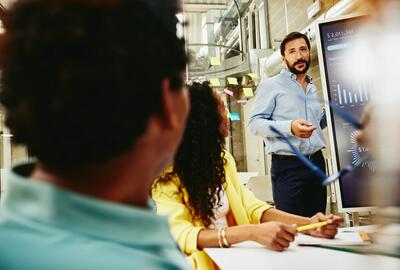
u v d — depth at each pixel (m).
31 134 0.29
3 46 0.30
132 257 0.30
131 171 0.33
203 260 1.00
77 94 0.28
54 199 0.30
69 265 0.27
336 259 0.82
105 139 0.29
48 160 0.30
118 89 0.29
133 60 0.30
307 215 2.12
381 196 0.34
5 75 0.30
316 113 2.29
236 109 6.23
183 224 1.07
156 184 1.16
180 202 1.17
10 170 0.35
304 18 3.75
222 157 1.27
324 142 2.27
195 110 1.21
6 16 0.31
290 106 2.25
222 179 1.25
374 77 0.35
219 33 6.35
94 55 0.28
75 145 0.29
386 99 0.33
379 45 0.34
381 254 0.36
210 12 5.97
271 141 2.20
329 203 2.58
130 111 0.30
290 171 2.12
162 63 0.32
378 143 0.34
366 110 0.38
